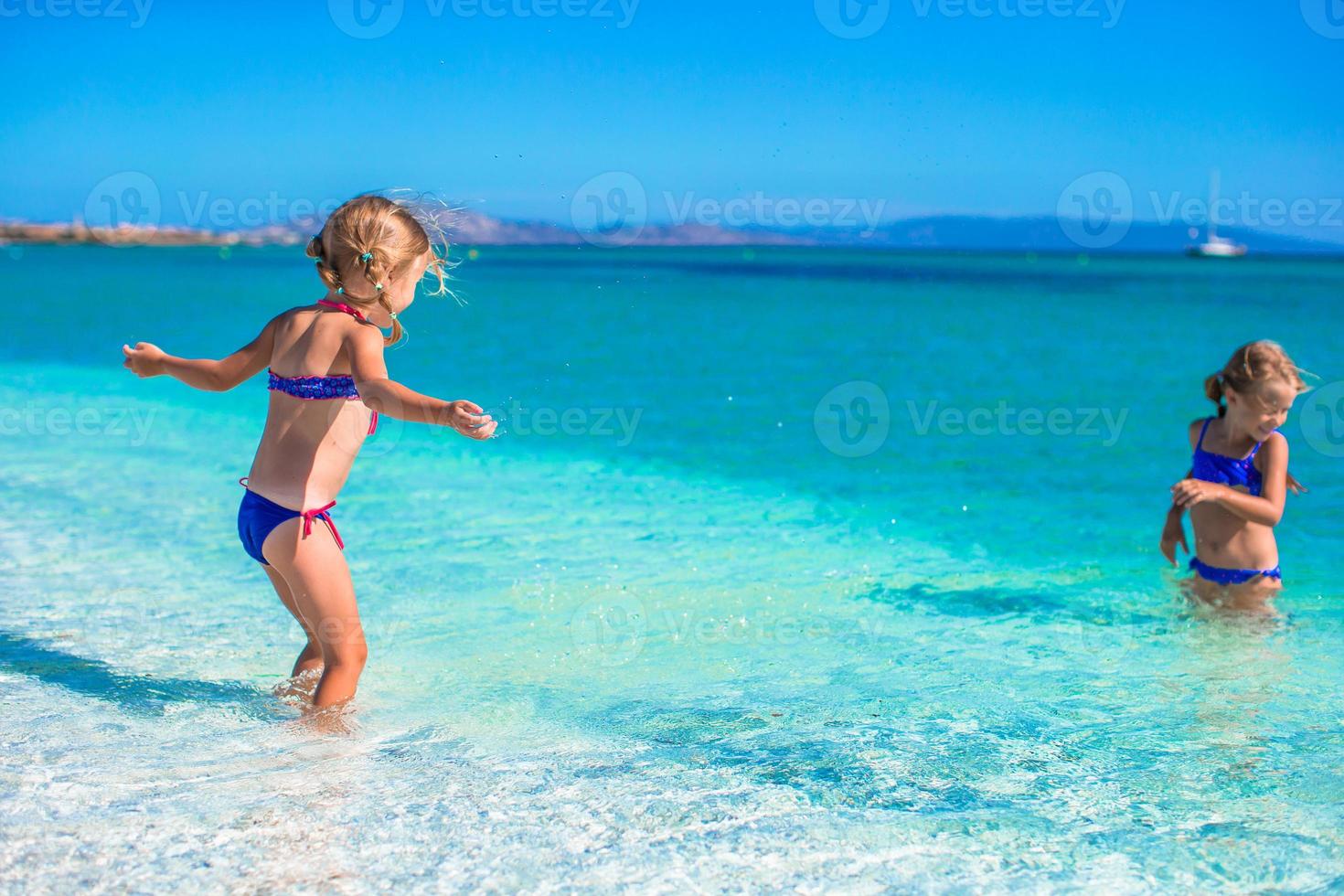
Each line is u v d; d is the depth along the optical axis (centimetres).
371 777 285
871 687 369
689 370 1550
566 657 401
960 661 398
